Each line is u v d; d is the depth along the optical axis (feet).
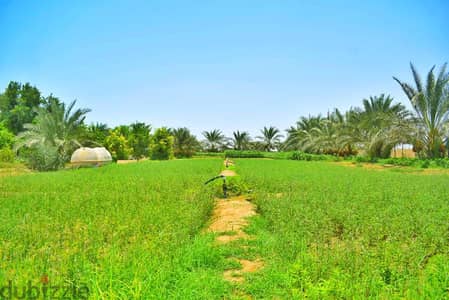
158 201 36.91
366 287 16.07
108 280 15.76
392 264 18.81
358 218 28.60
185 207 32.89
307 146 179.11
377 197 39.11
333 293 15.51
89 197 39.86
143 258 18.08
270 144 237.04
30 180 62.13
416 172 84.17
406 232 25.16
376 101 138.82
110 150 164.35
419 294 15.71
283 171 82.69
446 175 72.28
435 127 105.09
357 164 114.52
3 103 198.29
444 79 101.19
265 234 26.35
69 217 29.53
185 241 22.74
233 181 52.65
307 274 17.40
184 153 202.18
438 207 33.78
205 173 76.38
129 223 26.55
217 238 26.73
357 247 21.26
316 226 25.99
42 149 103.40
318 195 40.47
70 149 125.70
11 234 24.03
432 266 18.60
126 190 46.68
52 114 119.34
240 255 22.70
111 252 19.19
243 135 237.86
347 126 145.69
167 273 17.22
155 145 167.43
